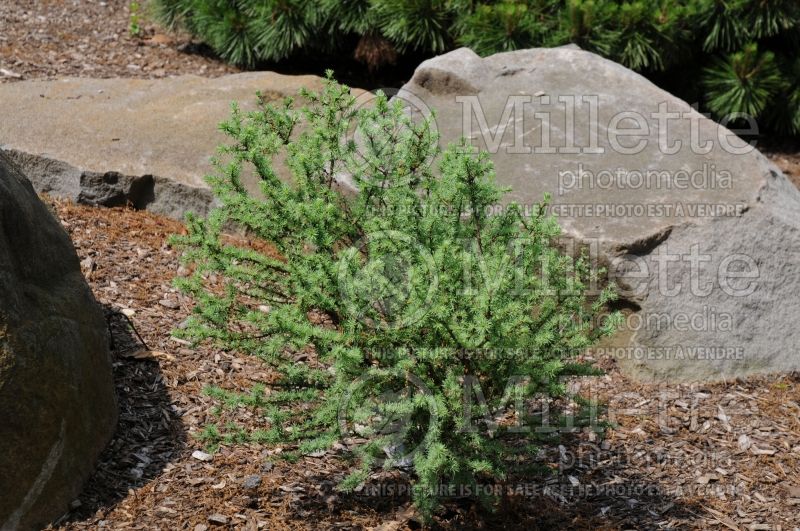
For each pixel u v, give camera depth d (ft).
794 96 29.01
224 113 23.30
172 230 20.56
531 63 22.08
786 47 30.35
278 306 13.19
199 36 31.65
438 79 21.66
